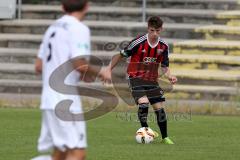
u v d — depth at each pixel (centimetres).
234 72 5366
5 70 5394
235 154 3250
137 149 3353
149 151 3294
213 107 4750
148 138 3534
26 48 5809
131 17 6147
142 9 6088
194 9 6219
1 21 6081
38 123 4150
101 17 6156
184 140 3656
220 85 5191
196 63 5459
